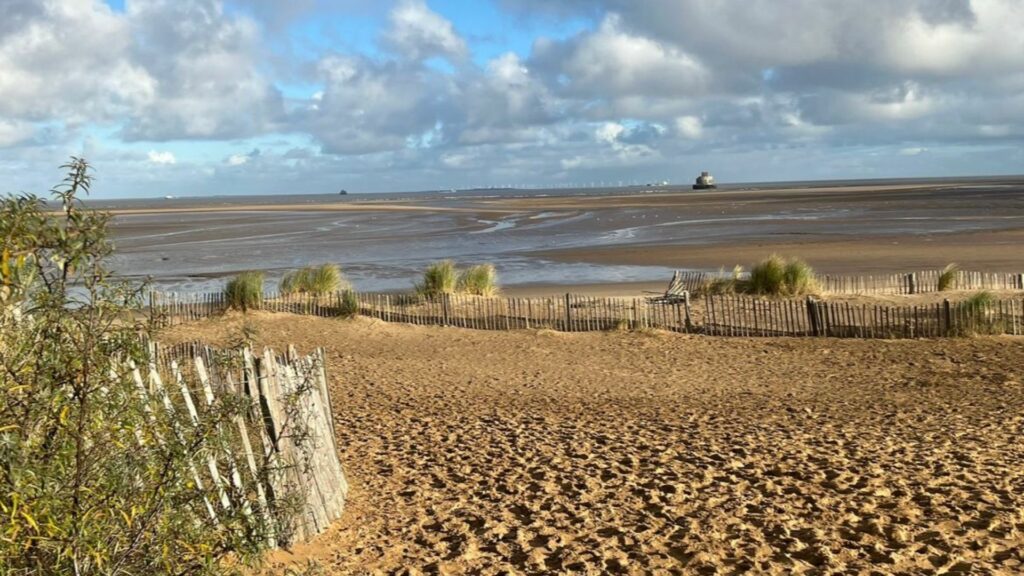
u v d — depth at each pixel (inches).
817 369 506.9
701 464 295.4
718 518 237.5
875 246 1366.9
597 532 230.4
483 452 323.9
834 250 1332.4
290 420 212.4
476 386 482.0
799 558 208.2
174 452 126.1
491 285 866.1
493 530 233.5
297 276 859.4
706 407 409.7
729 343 601.3
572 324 668.1
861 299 754.8
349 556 213.9
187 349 317.7
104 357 114.4
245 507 160.4
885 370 494.9
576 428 363.9
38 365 106.4
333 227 2444.6
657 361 549.0
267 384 204.8
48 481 101.1
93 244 109.7
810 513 239.6
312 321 711.7
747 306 721.6
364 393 466.3
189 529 127.3
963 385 442.6
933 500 245.9
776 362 532.7
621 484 274.2
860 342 583.2
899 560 203.5
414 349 612.4
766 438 334.0
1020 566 197.9
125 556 115.6
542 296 934.4
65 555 103.2
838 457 299.1
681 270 1160.2
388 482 286.0
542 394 455.2
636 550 215.2
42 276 108.7
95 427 112.6
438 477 290.0
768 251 1350.9
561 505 254.1
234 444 185.6
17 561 101.8
